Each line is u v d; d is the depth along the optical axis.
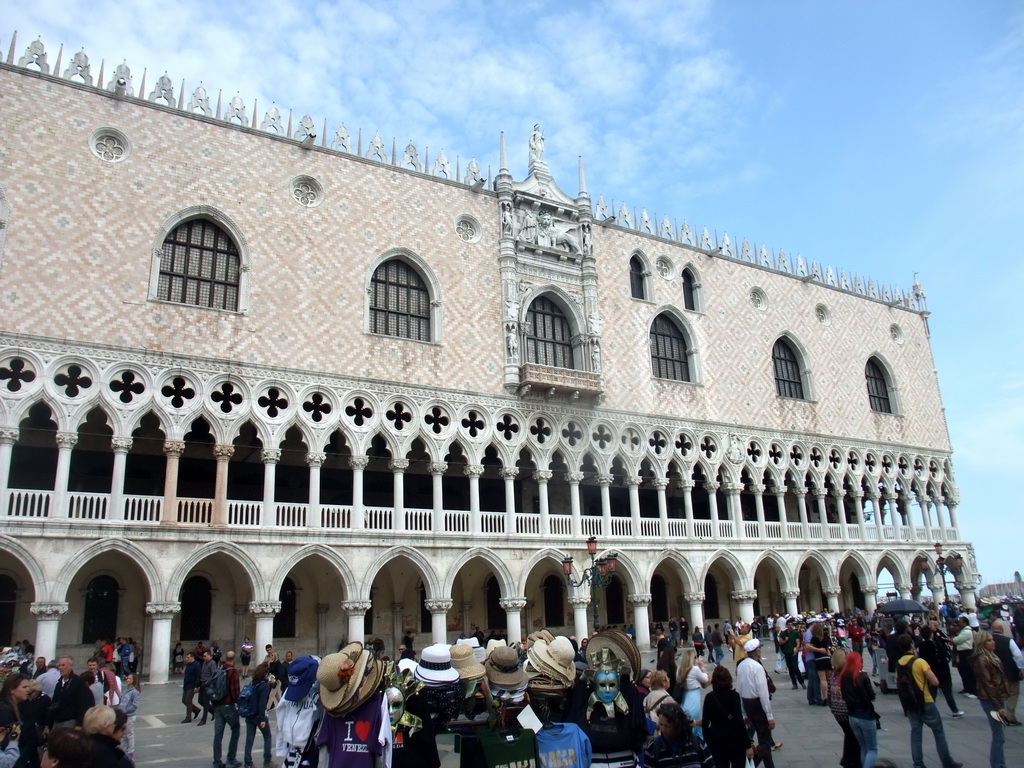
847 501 69.50
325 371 40.97
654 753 12.31
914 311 73.19
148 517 37.72
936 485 69.31
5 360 33.38
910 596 63.34
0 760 12.95
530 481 53.50
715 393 56.22
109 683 18.42
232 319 39.03
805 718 22.94
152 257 37.62
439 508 42.91
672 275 56.94
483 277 47.91
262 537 37.44
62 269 35.31
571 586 46.16
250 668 34.75
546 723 11.54
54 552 32.84
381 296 44.56
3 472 32.59
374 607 45.59
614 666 11.97
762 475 57.12
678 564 51.12
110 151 37.94
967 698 25.34
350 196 44.22
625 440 51.00
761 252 63.38
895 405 68.44
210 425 37.59
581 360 50.41
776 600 63.34
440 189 47.69
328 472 47.34
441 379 44.56
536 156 53.59
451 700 11.22
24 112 35.97
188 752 20.62
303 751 10.71
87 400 34.75
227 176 40.66
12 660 26.97
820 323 64.81
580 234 52.72
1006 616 47.25
